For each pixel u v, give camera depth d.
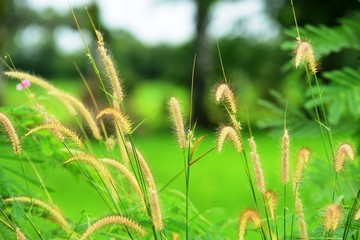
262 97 24.59
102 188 3.76
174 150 19.33
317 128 5.90
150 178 3.03
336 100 6.00
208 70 28.34
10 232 3.48
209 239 3.62
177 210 3.84
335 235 3.26
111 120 3.11
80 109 3.39
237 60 26.52
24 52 53.50
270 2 23.53
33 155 4.05
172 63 31.64
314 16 18.48
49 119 3.25
